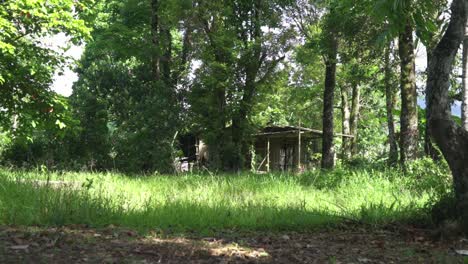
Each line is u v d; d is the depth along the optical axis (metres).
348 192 11.21
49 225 6.60
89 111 21.33
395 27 8.51
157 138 20.84
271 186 12.39
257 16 21.98
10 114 12.64
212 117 22.03
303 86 27.84
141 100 21.72
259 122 25.16
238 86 21.62
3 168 15.00
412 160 13.46
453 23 6.82
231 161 21.95
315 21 20.88
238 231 7.15
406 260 5.35
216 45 21.09
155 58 22.75
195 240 6.09
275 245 6.10
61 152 20.75
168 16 21.34
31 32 12.07
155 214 7.62
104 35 22.64
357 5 12.62
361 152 35.34
